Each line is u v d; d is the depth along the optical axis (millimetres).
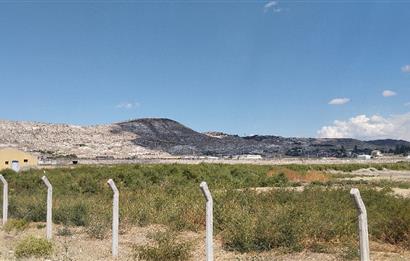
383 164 92688
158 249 11492
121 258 11656
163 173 42625
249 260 11133
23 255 12070
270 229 12555
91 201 21984
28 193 31203
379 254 11680
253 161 108688
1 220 19359
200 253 12211
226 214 15398
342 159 131750
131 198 23625
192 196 20516
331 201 18797
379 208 16828
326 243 12516
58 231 16172
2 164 80875
